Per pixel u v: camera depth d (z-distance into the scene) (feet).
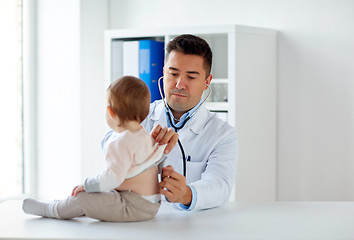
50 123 11.63
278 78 10.25
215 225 4.13
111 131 5.91
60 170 11.57
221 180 5.13
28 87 11.57
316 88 9.88
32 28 11.59
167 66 5.47
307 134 10.01
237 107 9.33
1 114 11.14
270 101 10.10
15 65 11.46
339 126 9.68
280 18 10.16
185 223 4.19
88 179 4.16
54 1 11.44
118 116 4.26
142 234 3.79
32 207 4.37
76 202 4.18
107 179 4.03
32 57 11.63
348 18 9.50
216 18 10.81
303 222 4.26
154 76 10.19
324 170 9.87
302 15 9.94
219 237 3.75
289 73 10.14
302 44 9.97
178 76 5.42
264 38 9.86
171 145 4.58
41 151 11.77
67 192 11.51
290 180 10.21
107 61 10.57
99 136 11.87
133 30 10.18
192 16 11.07
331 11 9.66
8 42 11.22
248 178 9.64
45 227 4.00
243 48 9.39
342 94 9.63
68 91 11.35
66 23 11.31
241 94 9.40
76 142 11.30
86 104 11.41
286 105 10.19
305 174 10.06
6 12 11.13
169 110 5.71
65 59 11.37
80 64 11.19
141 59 10.18
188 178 5.68
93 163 11.71
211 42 10.57
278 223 4.22
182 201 4.57
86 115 11.43
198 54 5.35
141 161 4.21
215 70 10.59
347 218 4.42
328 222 4.27
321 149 9.88
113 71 10.58
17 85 11.53
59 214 4.26
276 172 10.34
